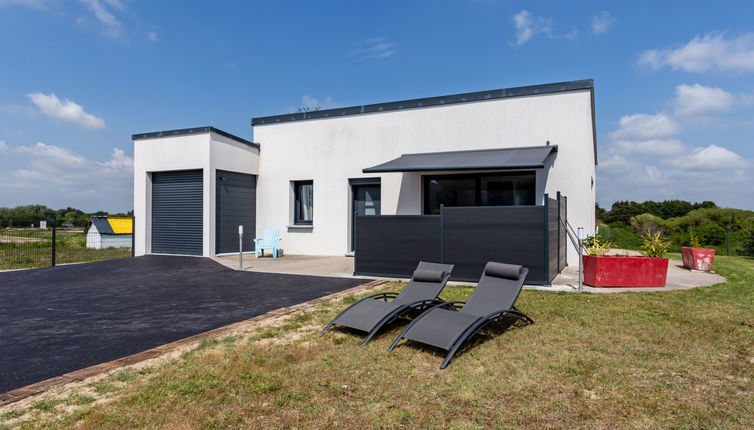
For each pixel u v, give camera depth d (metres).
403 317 7.45
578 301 8.63
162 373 4.84
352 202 18.02
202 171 17.31
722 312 7.70
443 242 11.30
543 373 4.91
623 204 61.19
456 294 9.38
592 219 17.02
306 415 3.89
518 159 12.69
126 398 4.15
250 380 4.67
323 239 18.19
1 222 17.00
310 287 10.69
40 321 7.40
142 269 14.05
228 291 10.20
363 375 4.86
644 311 7.79
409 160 15.10
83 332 6.67
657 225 36.75
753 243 22.12
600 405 4.09
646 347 5.81
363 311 6.66
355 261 12.50
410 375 4.87
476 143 15.62
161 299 9.30
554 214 11.53
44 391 4.32
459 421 3.78
